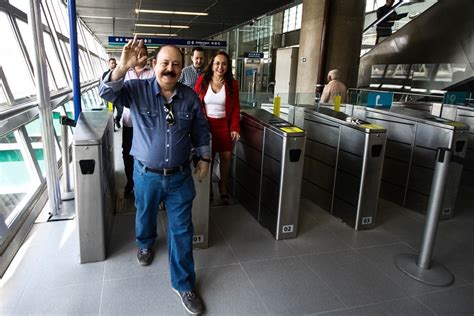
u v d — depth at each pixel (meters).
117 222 3.05
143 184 1.98
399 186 3.84
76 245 2.62
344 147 3.27
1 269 2.23
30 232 2.80
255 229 3.07
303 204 3.77
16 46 3.60
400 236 3.04
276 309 2.02
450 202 3.44
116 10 10.62
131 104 1.89
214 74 3.21
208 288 2.19
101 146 2.31
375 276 2.40
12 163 3.06
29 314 1.89
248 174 3.45
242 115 3.58
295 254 2.66
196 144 2.11
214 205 3.58
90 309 1.94
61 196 3.51
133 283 2.19
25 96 3.57
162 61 1.78
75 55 3.27
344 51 8.20
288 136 2.70
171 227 2.02
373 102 4.60
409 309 2.07
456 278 2.42
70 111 5.73
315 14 8.30
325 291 2.21
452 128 3.22
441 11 8.71
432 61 8.90
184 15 11.72
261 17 12.77
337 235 3.02
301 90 8.95
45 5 5.57
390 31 11.38
